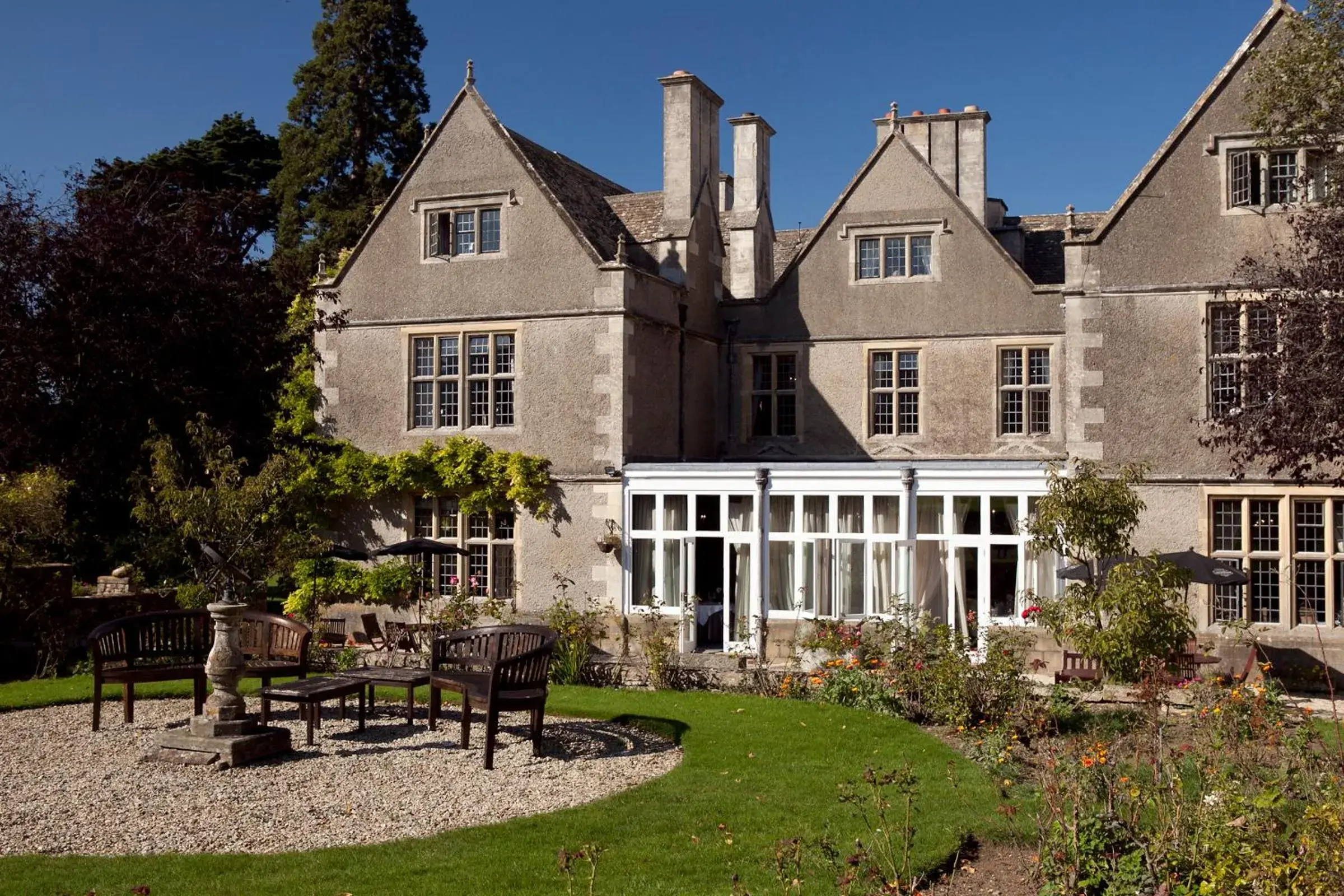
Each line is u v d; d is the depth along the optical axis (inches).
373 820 360.8
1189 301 709.3
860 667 579.8
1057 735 456.1
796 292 911.0
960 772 414.3
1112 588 536.1
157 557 850.1
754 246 959.6
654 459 837.8
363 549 862.5
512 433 827.4
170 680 561.0
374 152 1417.3
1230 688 465.7
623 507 794.8
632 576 794.2
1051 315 839.1
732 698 572.4
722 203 1204.5
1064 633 559.2
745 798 379.6
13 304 786.8
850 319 892.6
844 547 751.7
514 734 495.2
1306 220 567.8
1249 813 280.5
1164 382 711.1
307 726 494.0
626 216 956.6
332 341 884.6
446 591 839.7
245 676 492.7
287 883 299.0
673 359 869.8
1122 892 267.1
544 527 815.7
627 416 804.0
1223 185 708.0
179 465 698.2
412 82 1432.1
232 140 1513.3
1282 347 566.3
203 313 846.5
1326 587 672.4
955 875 309.7
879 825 347.6
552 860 316.5
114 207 830.5
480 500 821.2
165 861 317.1
